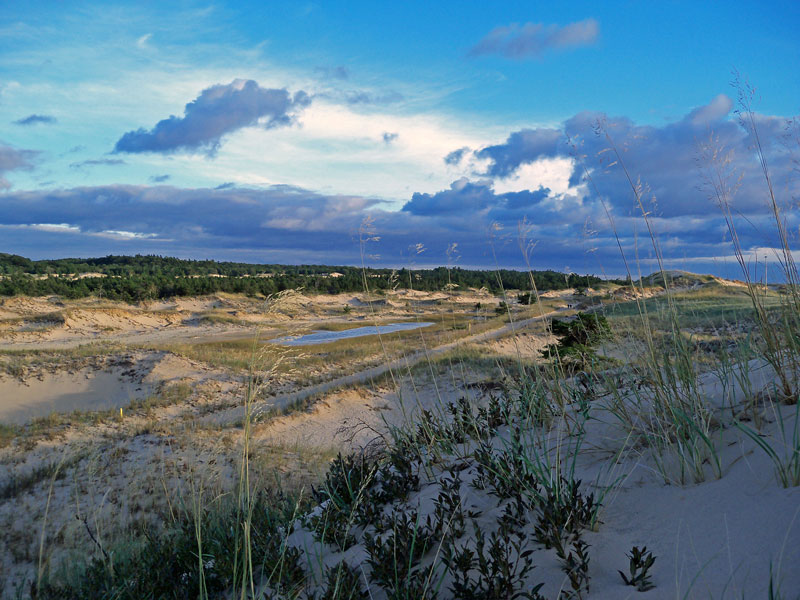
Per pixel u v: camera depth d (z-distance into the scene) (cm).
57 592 381
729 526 222
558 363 463
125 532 634
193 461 1132
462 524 278
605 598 202
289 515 382
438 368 1415
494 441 404
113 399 2223
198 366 2656
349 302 9000
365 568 274
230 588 309
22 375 2458
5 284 7819
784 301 355
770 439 279
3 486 1026
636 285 393
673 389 322
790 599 167
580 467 317
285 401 1994
